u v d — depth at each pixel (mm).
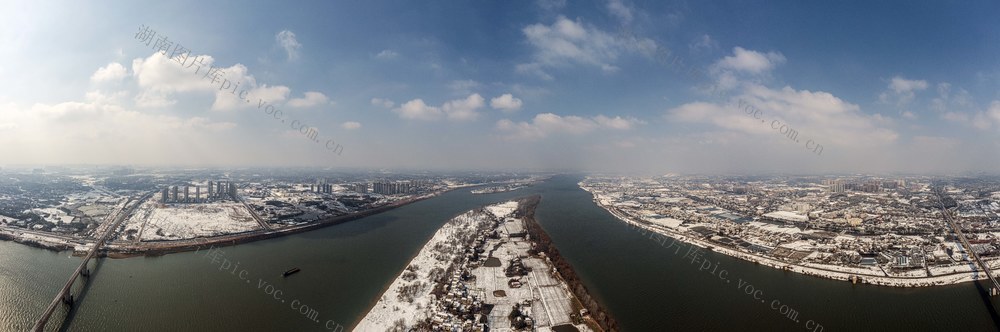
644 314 131125
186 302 136375
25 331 114625
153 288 149125
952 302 141125
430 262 183125
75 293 142875
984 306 137750
